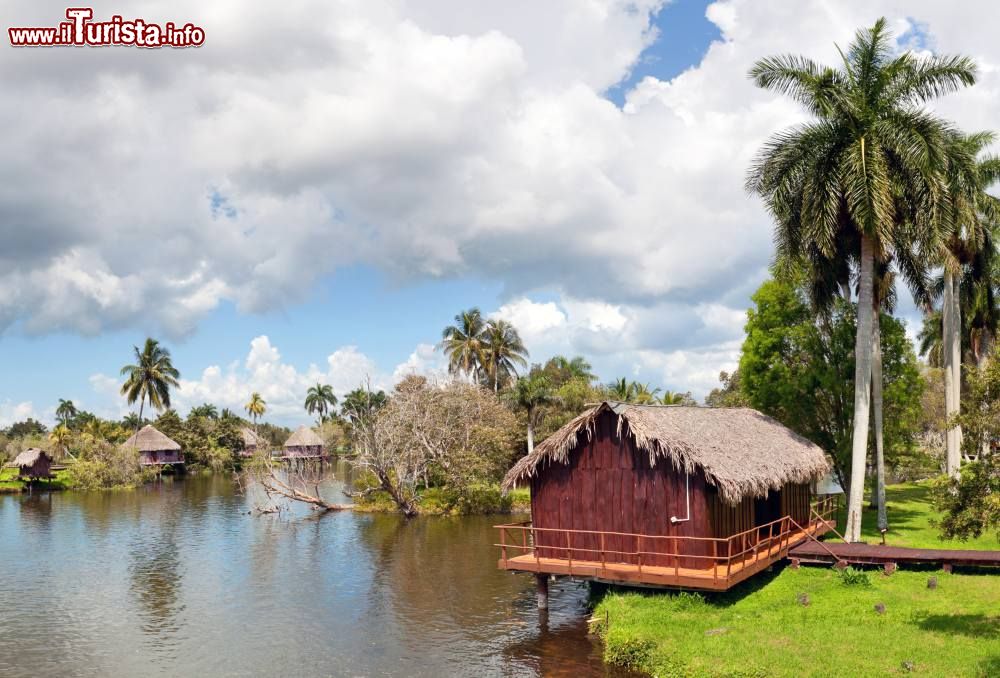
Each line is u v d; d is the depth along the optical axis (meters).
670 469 25.38
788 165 32.34
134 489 84.94
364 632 26.31
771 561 26.56
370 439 54.62
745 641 19.39
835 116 31.84
